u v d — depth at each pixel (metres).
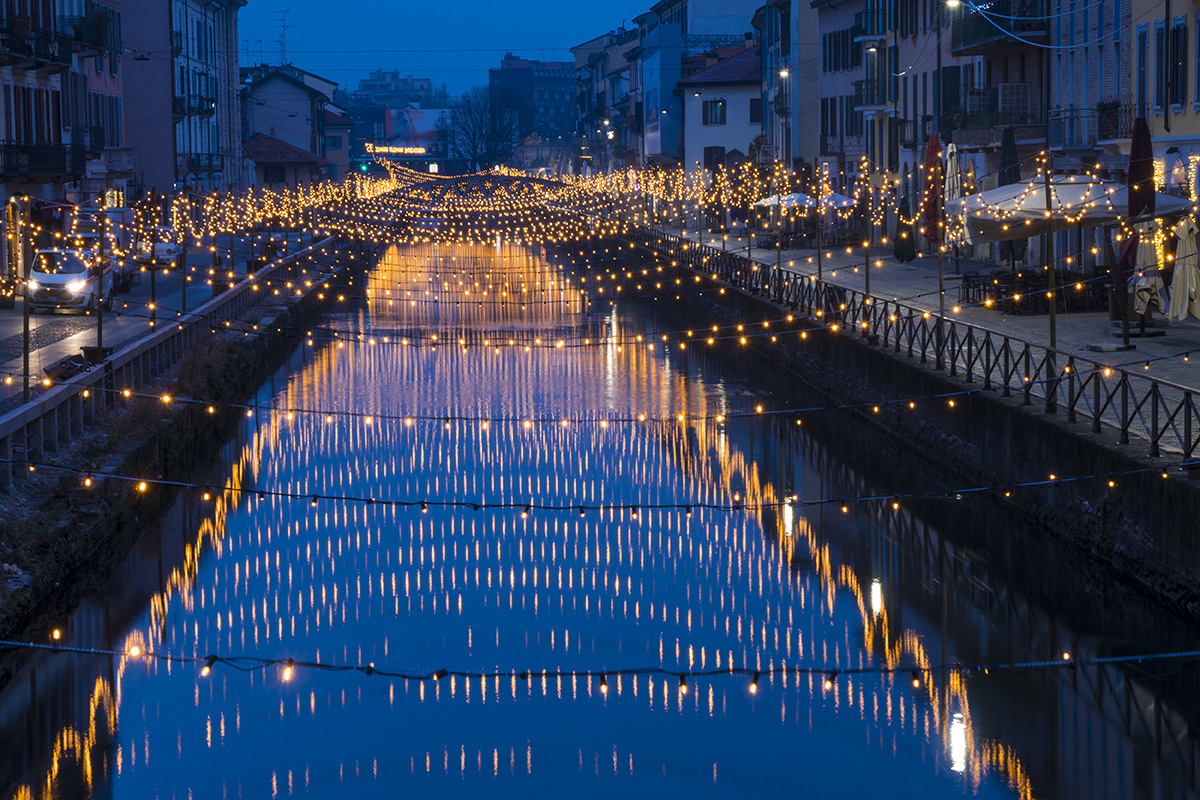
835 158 77.38
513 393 37.34
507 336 48.03
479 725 16.78
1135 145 30.78
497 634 19.81
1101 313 34.41
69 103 55.56
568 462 29.81
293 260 59.94
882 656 18.53
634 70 132.00
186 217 63.12
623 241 83.94
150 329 34.69
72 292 39.19
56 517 20.70
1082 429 20.89
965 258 54.12
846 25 74.88
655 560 23.06
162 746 16.19
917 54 62.47
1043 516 21.69
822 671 14.23
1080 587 20.30
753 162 84.25
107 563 22.48
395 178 109.06
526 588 21.72
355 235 84.62
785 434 31.88
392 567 22.81
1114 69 41.62
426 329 50.00
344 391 37.88
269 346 42.50
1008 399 23.72
